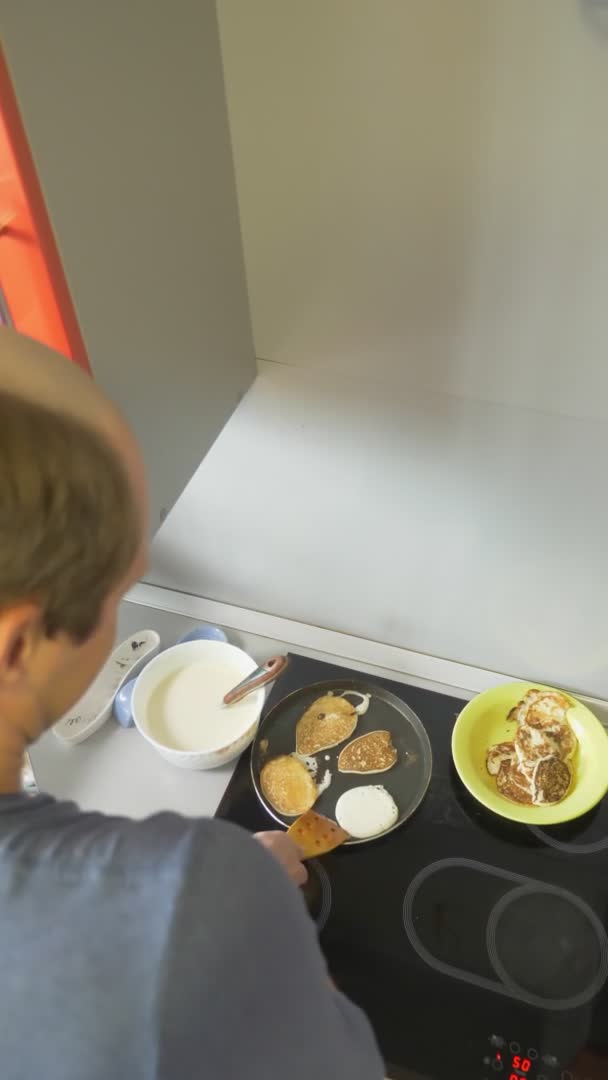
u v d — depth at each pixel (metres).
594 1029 0.76
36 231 0.49
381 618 1.08
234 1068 0.40
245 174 0.74
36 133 0.47
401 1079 0.74
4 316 0.53
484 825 0.91
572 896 0.85
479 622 1.02
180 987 0.37
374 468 0.92
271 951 0.40
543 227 0.68
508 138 0.65
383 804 0.90
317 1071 0.43
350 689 1.01
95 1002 0.37
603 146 0.63
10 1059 0.38
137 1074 0.37
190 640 1.07
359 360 0.83
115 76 0.53
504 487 0.88
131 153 0.57
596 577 0.92
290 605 1.12
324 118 0.68
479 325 0.76
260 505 1.01
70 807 0.43
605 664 1.00
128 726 0.98
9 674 0.40
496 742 0.96
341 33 0.64
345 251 0.76
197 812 0.92
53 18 0.47
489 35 0.60
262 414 0.92
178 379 0.70
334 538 1.01
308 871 0.87
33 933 0.38
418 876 0.87
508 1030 0.76
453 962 0.81
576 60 0.60
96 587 0.40
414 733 0.97
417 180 0.69
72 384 0.41
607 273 0.69
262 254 0.79
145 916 0.37
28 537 0.36
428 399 0.84
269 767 0.93
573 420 0.80
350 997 0.78
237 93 0.69
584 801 0.90
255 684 0.96
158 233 0.62
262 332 0.85
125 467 0.41
